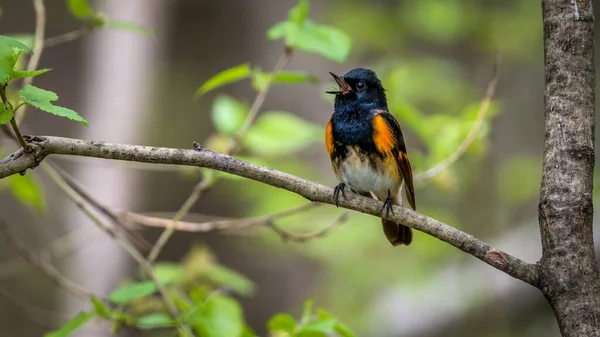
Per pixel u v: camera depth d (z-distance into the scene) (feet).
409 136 46.52
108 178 38.96
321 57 52.70
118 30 39.11
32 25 50.14
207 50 52.44
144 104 39.83
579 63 14.46
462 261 44.62
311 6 53.93
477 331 41.60
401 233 24.26
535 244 43.55
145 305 25.89
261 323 50.65
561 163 14.33
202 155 15.57
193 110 50.19
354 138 23.59
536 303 41.68
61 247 36.70
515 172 47.78
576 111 14.38
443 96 47.14
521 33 50.37
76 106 47.78
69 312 37.19
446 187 29.07
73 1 24.90
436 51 55.72
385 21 51.16
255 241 45.16
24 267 44.62
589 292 13.83
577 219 14.10
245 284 28.30
